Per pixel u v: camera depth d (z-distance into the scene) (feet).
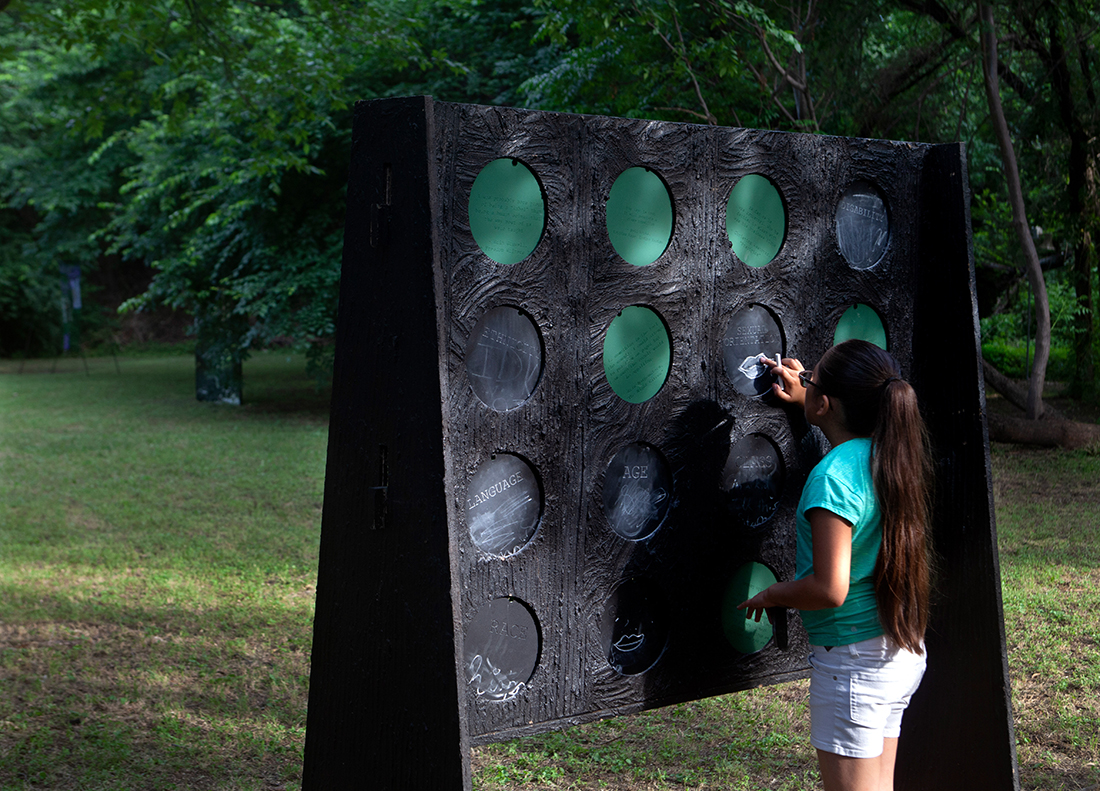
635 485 8.45
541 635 7.84
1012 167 33.65
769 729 13.08
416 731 7.01
